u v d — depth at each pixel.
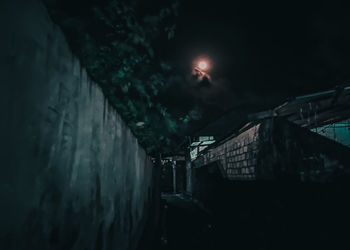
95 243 1.71
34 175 0.93
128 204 3.11
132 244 3.50
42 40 0.98
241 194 6.77
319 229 3.29
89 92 1.59
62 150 1.17
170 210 13.31
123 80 2.47
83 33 1.77
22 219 0.85
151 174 7.18
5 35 0.75
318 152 3.32
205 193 12.99
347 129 9.07
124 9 2.34
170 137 4.54
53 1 1.16
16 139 0.81
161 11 2.57
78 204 1.38
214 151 9.45
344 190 2.94
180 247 6.47
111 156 2.19
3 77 0.74
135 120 3.21
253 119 4.95
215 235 7.60
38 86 0.95
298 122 6.62
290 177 3.80
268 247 4.84
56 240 1.11
